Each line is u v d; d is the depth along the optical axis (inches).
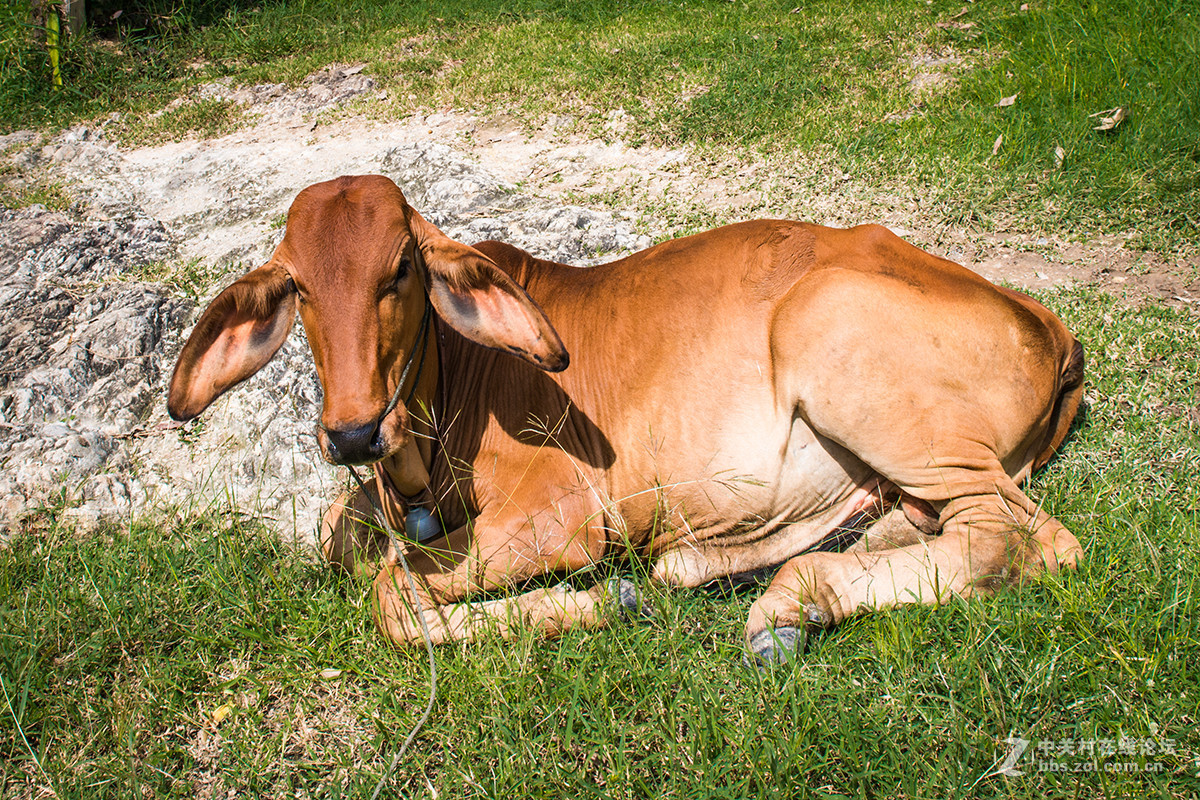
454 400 129.6
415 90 312.2
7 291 202.4
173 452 163.6
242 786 102.5
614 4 381.7
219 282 212.1
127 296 199.2
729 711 101.0
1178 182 199.5
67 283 211.8
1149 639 101.8
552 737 100.7
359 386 105.0
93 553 136.0
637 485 124.6
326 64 350.6
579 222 215.0
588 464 125.7
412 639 115.5
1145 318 166.7
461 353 130.3
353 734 107.7
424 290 115.4
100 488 153.3
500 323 112.5
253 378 175.8
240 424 166.7
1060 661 100.3
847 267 119.1
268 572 123.3
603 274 133.1
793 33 308.8
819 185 222.5
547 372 127.8
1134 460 134.3
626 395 124.7
